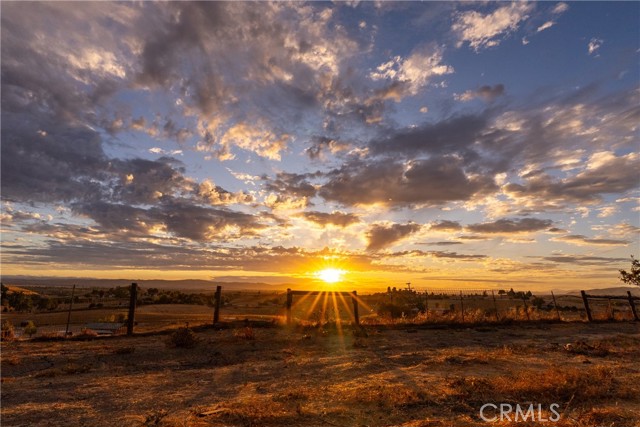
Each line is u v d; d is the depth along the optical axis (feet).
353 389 26.81
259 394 26.78
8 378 32.58
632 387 25.67
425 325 70.18
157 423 20.51
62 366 38.11
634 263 84.64
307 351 45.93
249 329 54.08
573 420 19.58
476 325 71.61
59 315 203.00
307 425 19.83
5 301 269.44
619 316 83.46
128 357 42.47
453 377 29.81
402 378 30.17
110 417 21.94
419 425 19.25
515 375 29.27
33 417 22.09
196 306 254.88
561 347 45.55
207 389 28.84
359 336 57.26
